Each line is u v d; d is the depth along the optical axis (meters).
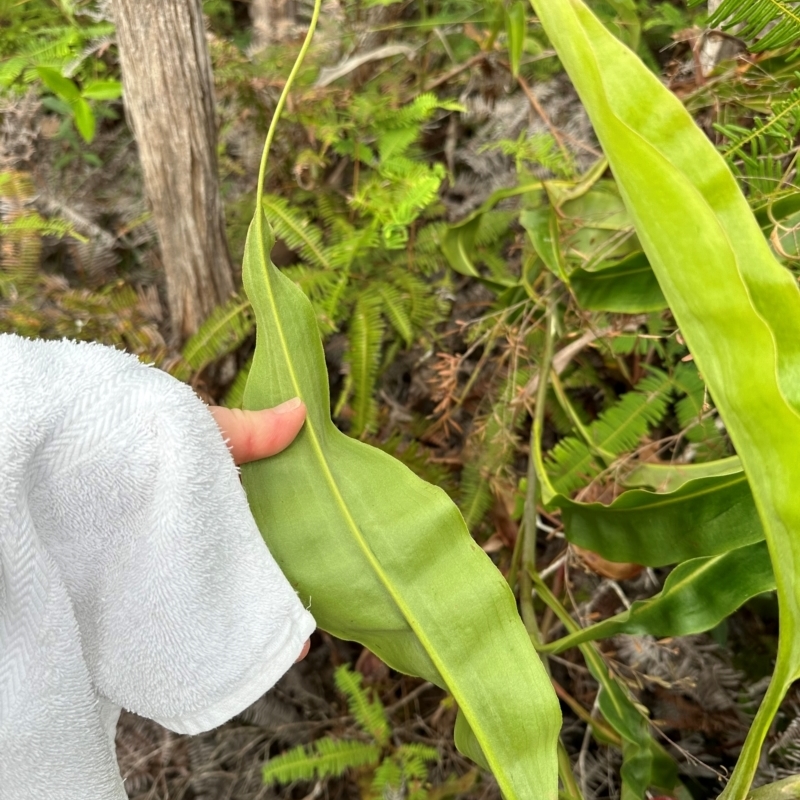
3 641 0.29
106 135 0.77
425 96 0.68
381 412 0.69
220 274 0.63
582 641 0.42
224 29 0.84
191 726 0.34
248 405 0.34
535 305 0.58
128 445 0.30
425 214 0.71
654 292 0.49
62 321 0.65
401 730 0.62
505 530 0.61
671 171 0.22
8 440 0.28
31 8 0.75
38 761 0.31
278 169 0.73
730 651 0.57
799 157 0.41
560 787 0.45
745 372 0.23
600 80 0.22
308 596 0.32
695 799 0.56
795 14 0.36
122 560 0.32
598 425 0.57
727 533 0.38
